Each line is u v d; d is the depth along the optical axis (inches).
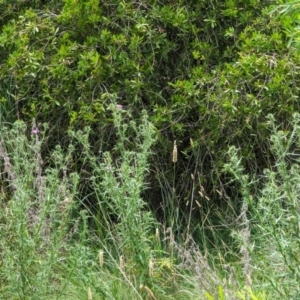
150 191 219.3
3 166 217.3
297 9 170.9
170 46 219.5
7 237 177.2
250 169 212.7
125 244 181.0
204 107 208.1
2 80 229.5
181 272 187.3
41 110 219.9
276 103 205.6
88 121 210.1
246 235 164.6
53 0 233.9
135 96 211.8
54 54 222.5
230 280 171.2
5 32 225.8
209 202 216.1
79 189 217.6
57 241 173.0
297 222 143.3
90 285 174.6
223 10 222.5
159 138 209.5
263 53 212.5
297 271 142.1
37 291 167.3
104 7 225.9
